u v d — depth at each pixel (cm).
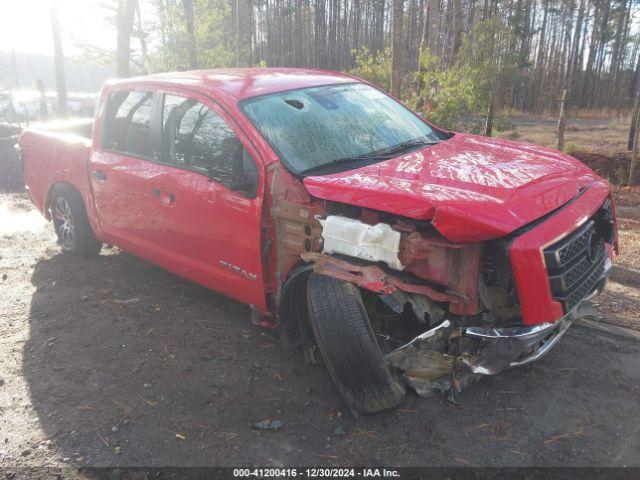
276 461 293
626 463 281
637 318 436
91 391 362
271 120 379
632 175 1205
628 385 346
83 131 707
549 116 3441
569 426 310
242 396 349
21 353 412
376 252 295
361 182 311
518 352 287
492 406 329
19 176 1226
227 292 412
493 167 335
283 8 5438
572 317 313
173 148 425
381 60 1450
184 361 391
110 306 480
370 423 320
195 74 463
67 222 591
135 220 472
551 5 4553
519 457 288
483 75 1183
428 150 382
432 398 337
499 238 280
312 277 320
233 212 372
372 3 5581
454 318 307
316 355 389
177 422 328
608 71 4722
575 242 294
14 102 2492
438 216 276
